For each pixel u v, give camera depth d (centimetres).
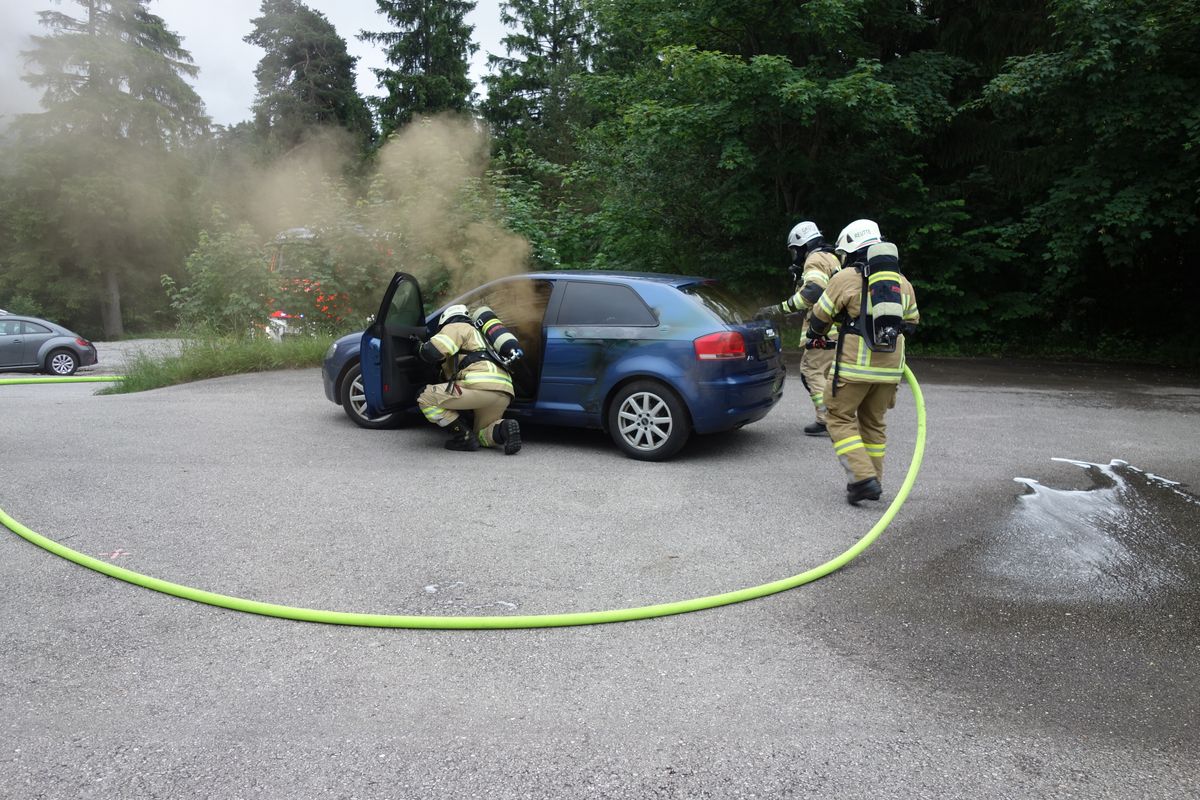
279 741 265
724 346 616
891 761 257
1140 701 296
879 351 507
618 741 267
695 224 1605
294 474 586
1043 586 401
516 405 686
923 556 441
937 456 672
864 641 342
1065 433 769
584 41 3559
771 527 485
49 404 892
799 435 751
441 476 589
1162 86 1150
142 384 1076
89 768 249
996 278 1573
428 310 1298
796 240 691
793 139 1465
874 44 1448
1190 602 384
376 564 419
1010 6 1484
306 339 1225
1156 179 1214
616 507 520
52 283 3894
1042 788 245
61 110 3856
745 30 1448
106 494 530
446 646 334
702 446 700
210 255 1280
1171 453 685
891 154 1426
